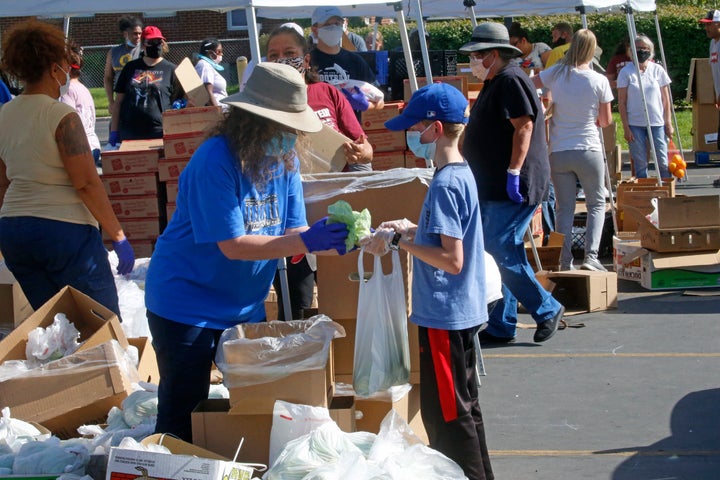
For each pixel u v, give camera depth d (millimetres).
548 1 9391
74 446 3740
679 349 6105
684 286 7691
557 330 6680
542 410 5098
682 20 21797
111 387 4211
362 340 3615
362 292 3613
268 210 3543
